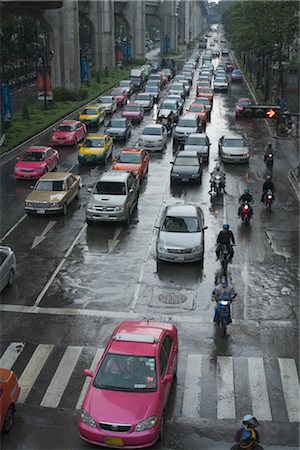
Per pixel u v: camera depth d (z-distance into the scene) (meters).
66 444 11.80
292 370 14.65
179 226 22.05
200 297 18.80
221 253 20.92
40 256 22.22
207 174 35.00
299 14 56.47
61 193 27.48
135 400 11.71
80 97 65.88
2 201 29.52
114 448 11.40
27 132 46.72
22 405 13.13
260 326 16.89
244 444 10.59
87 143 37.75
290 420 12.65
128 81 72.00
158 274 20.61
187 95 69.06
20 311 17.75
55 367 14.72
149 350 12.75
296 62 70.62
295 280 20.16
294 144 43.66
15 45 78.62
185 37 181.00
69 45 70.06
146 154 35.00
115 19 134.88
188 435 12.09
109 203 25.25
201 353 15.39
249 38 71.44
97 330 16.61
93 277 20.28
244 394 13.60
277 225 26.06
